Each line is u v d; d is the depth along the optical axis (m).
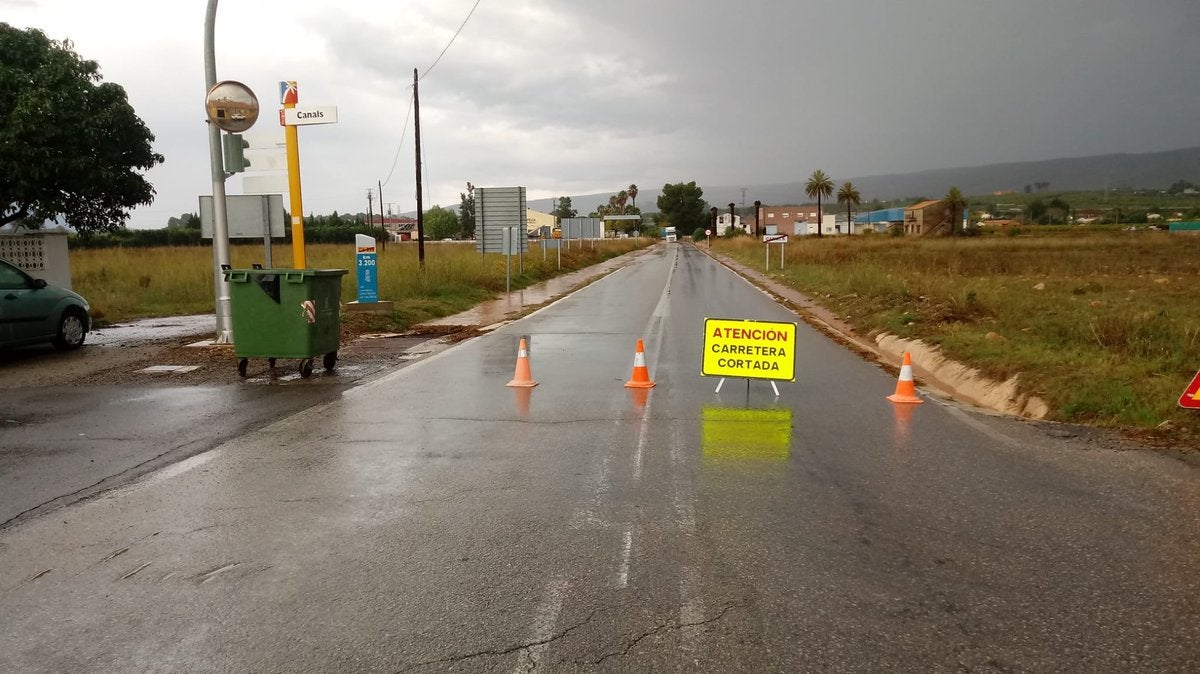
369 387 9.96
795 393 9.54
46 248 17.36
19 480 6.04
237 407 8.76
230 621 3.75
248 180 14.95
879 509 5.30
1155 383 8.38
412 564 4.40
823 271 30.16
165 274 23.78
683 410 8.55
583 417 8.20
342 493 5.69
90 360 12.11
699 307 21.25
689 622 3.70
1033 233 86.94
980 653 3.43
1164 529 4.93
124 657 3.43
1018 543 4.70
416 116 28.36
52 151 17.83
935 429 7.66
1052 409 8.27
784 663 3.33
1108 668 3.31
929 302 16.80
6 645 3.54
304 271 10.35
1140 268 30.50
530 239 70.69
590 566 4.36
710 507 5.35
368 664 3.35
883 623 3.70
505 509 5.32
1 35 18.11
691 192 181.88
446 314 19.73
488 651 3.44
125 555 4.56
